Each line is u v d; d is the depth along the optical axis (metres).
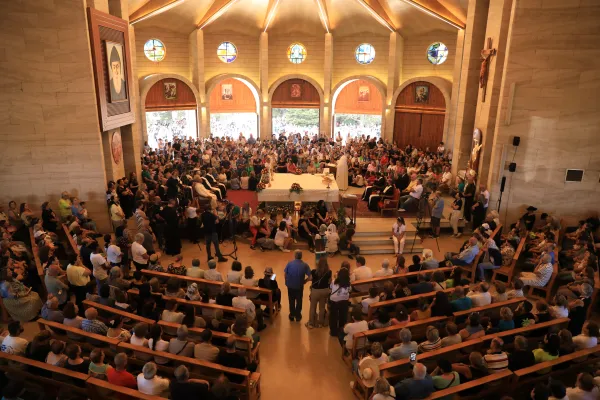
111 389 5.35
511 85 11.95
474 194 13.80
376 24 24.59
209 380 5.95
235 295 8.29
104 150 13.84
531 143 12.16
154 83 23.61
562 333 6.45
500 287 8.00
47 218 11.52
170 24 23.41
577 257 9.90
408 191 15.08
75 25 11.70
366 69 26.52
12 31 11.31
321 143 24.66
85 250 9.38
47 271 8.24
